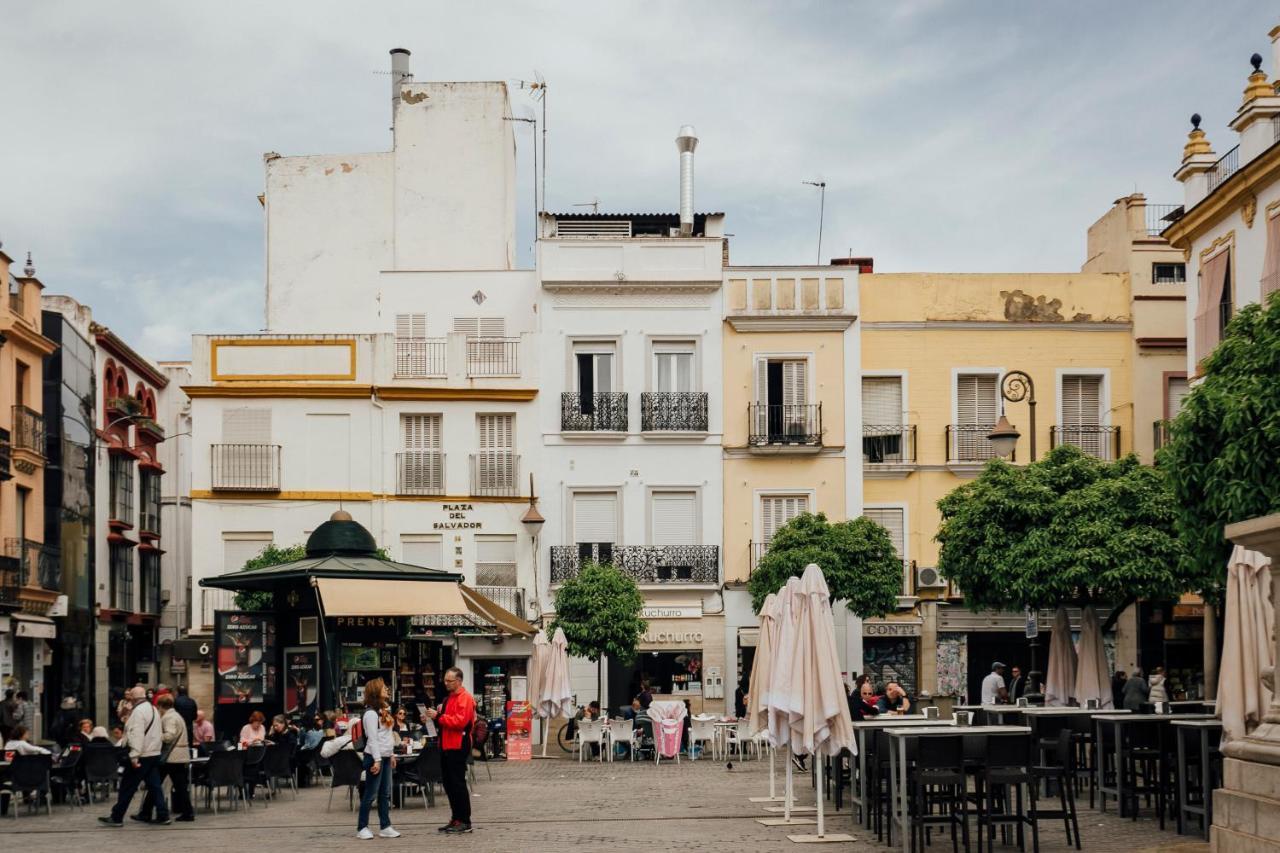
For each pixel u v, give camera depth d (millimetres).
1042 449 43344
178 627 53812
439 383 43094
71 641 40875
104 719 44281
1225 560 22266
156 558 50719
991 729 16203
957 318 43781
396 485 42875
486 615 29781
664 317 43812
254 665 27984
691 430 43250
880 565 39375
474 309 44969
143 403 51125
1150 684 34312
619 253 43906
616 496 43312
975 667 42438
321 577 25703
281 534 42656
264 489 42500
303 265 49938
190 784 21938
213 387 42750
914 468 43375
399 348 43344
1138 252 43812
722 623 42562
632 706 35625
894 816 18047
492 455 43250
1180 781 17328
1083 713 21625
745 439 43469
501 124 49875
